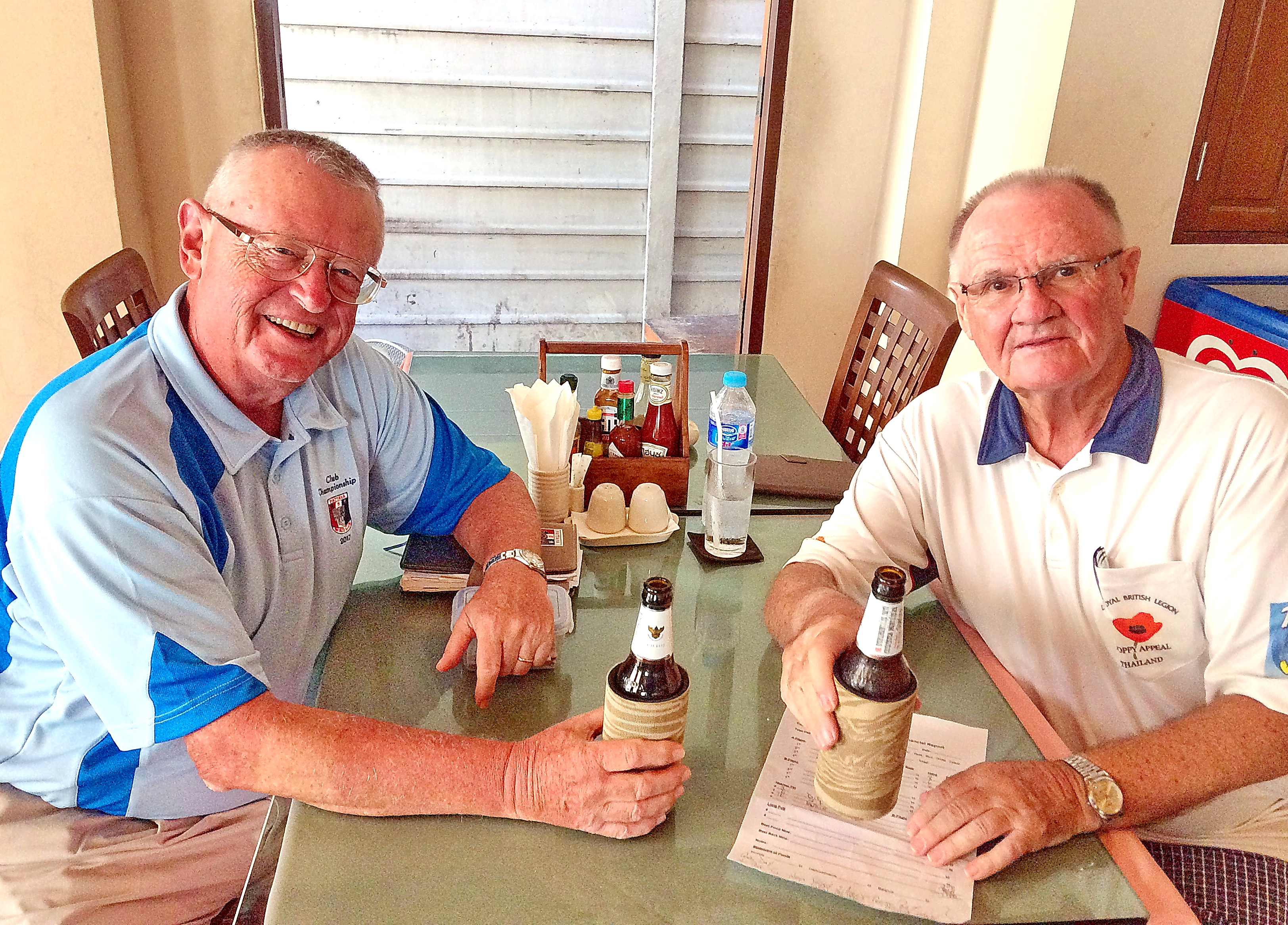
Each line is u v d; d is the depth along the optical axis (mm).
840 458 1878
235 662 1006
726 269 5027
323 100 4359
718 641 1275
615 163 4672
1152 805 955
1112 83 2572
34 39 2459
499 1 4258
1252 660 1117
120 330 1733
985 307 1243
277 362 1166
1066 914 858
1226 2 2512
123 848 1181
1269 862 1207
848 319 3486
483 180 4594
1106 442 1223
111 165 2613
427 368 2221
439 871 890
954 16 2910
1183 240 2762
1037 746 1073
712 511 1465
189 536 1052
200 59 2805
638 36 4406
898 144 3168
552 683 1171
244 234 1120
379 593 1375
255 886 914
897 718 892
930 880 888
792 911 854
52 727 1157
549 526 1480
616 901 859
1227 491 1181
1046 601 1299
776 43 3043
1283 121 2654
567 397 1461
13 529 992
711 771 1027
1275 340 2432
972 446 1348
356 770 950
